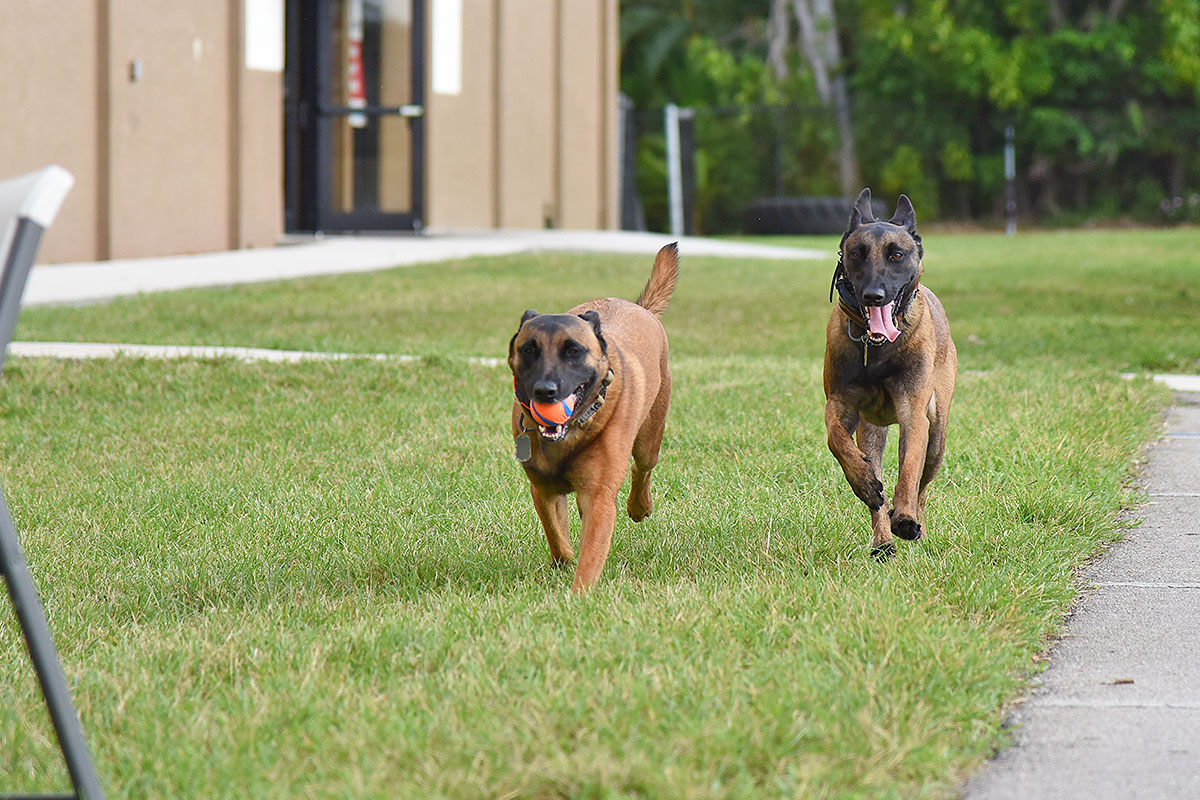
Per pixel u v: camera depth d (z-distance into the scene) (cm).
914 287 602
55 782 383
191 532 682
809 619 509
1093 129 4469
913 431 610
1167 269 2362
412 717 418
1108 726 438
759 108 4384
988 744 423
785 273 2241
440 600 554
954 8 4569
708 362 1223
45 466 827
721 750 394
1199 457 867
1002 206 4591
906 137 4528
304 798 368
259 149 2272
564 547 611
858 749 397
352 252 2153
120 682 457
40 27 1888
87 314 1491
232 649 487
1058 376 1129
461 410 995
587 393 543
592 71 3170
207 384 1070
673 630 499
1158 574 617
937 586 559
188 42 2112
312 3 2508
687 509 713
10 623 541
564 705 422
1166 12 4322
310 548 650
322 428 932
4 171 1848
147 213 2059
